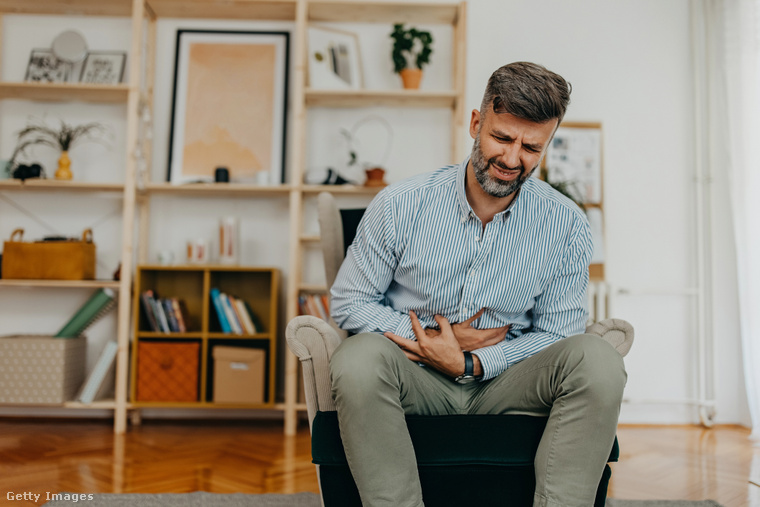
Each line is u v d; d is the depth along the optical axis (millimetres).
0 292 3225
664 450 2656
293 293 2990
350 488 1209
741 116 3064
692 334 3293
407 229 1430
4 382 2865
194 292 3227
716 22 3312
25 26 3291
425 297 1450
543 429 1225
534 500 1159
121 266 2980
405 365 1263
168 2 3139
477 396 1391
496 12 3348
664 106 3361
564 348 1211
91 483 2010
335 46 3260
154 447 2574
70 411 3168
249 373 2926
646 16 3387
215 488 1983
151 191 3148
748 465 2406
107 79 3244
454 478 1207
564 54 3355
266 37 3328
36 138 3264
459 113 3070
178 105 3285
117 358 2918
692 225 3324
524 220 1424
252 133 3271
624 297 3299
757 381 2906
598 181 3322
